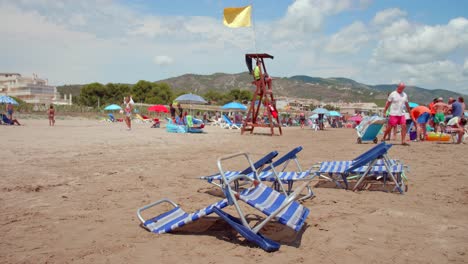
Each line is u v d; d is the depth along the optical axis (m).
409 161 9.45
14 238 3.81
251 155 10.94
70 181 6.57
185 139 16.56
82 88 94.31
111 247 3.61
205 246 3.67
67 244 3.67
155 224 4.20
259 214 4.81
